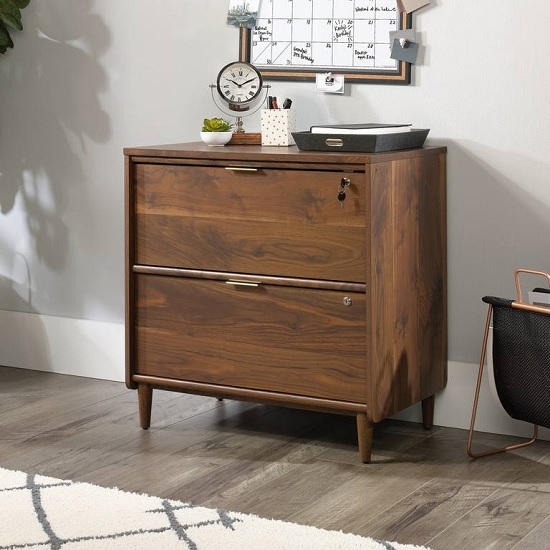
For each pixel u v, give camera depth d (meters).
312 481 2.84
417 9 3.26
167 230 3.19
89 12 3.81
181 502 2.64
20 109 3.99
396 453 3.08
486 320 3.18
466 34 3.20
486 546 2.42
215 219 3.11
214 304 3.15
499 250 3.23
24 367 4.11
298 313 3.02
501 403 2.98
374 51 3.35
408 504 2.67
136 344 3.30
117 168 3.84
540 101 3.12
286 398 3.07
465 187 3.25
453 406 3.34
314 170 2.93
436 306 3.25
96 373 3.96
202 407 3.55
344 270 2.93
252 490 2.77
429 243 3.18
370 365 2.91
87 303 3.97
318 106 3.47
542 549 2.40
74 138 3.90
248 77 3.49
